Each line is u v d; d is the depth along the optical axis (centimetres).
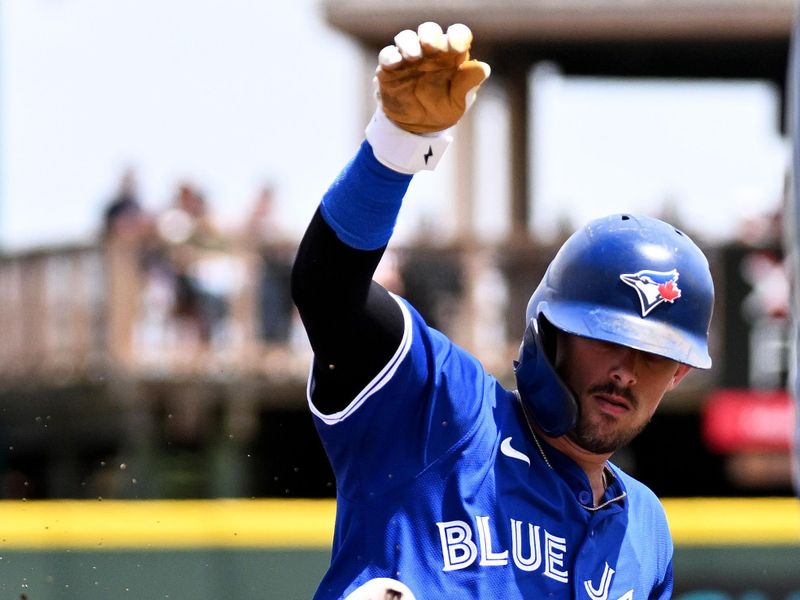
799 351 1658
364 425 916
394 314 914
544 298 981
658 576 1038
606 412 948
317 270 884
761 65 4884
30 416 4209
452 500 915
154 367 4047
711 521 2586
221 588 2461
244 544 2469
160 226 4028
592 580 955
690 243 991
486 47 4616
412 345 918
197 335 4047
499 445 939
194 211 4047
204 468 4088
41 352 4166
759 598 2567
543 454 959
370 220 873
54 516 2472
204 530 2469
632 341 933
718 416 4091
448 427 924
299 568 2467
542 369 942
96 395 4062
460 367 948
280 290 4038
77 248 4072
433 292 3984
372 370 906
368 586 898
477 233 4166
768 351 4081
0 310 4247
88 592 2448
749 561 2573
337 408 923
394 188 868
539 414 950
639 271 954
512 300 4009
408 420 921
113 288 4025
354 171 871
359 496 923
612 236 973
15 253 4234
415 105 842
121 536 2458
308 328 904
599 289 955
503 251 4009
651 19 4434
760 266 4069
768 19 4403
